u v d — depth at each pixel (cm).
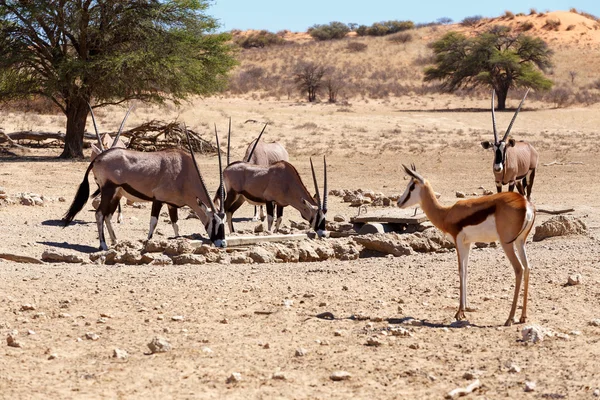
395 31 14788
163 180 1745
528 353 850
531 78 7925
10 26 3925
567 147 4728
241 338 928
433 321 1003
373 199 2641
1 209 2283
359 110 7375
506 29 9050
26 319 1010
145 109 6088
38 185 2975
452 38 8456
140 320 1016
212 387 756
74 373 798
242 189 1942
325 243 1658
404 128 5888
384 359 841
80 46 4025
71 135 3994
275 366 821
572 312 1033
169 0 4106
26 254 1565
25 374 794
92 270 1385
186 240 1614
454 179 3306
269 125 5612
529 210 944
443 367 812
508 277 1273
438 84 9775
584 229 1747
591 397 710
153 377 786
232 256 1520
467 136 5459
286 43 14138
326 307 1086
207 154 4200
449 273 1322
